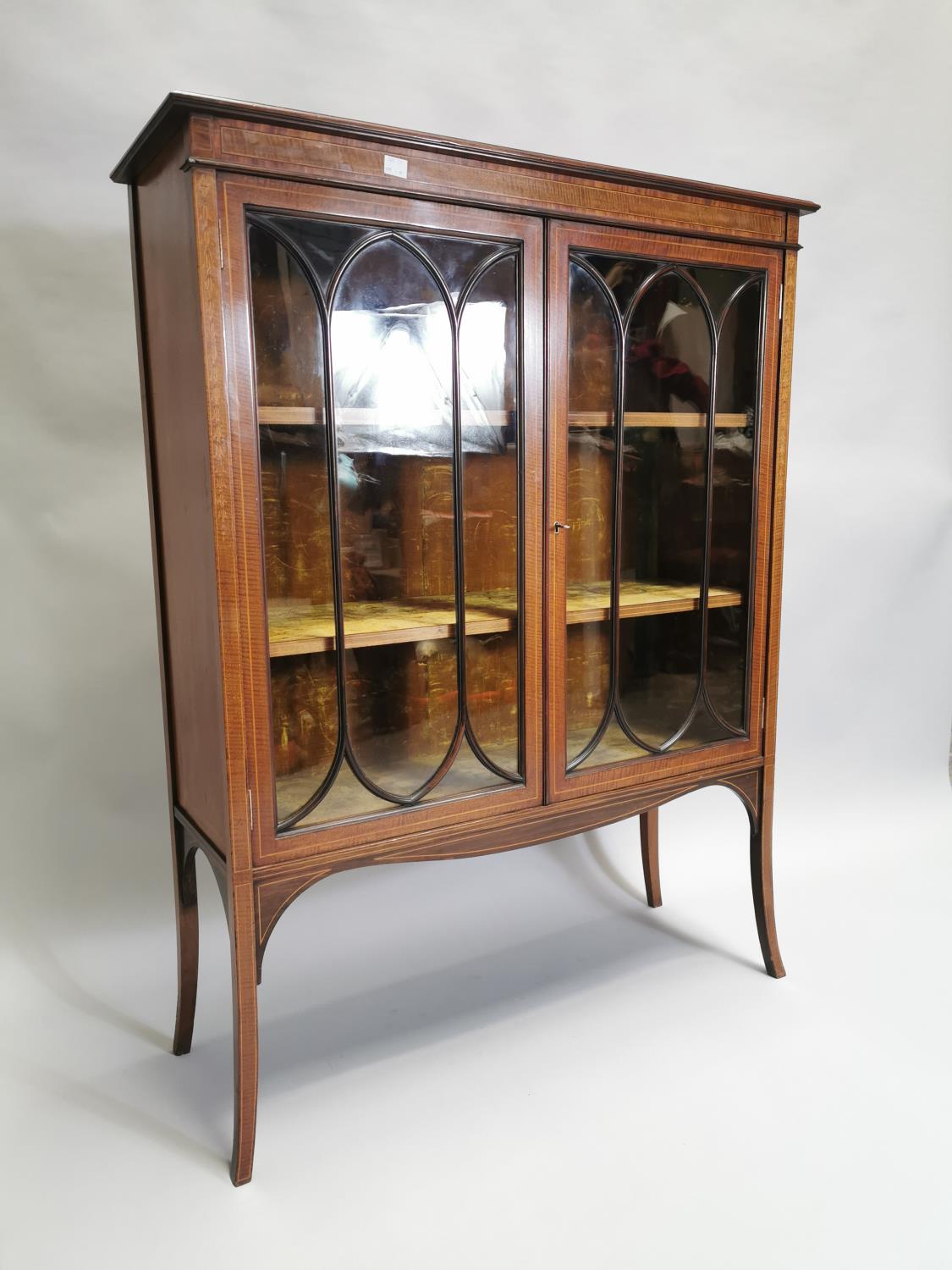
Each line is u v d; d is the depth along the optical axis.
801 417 2.26
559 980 1.77
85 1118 1.40
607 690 1.48
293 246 1.13
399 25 1.80
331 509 1.21
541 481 1.35
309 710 1.23
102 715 1.83
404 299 1.21
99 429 1.73
